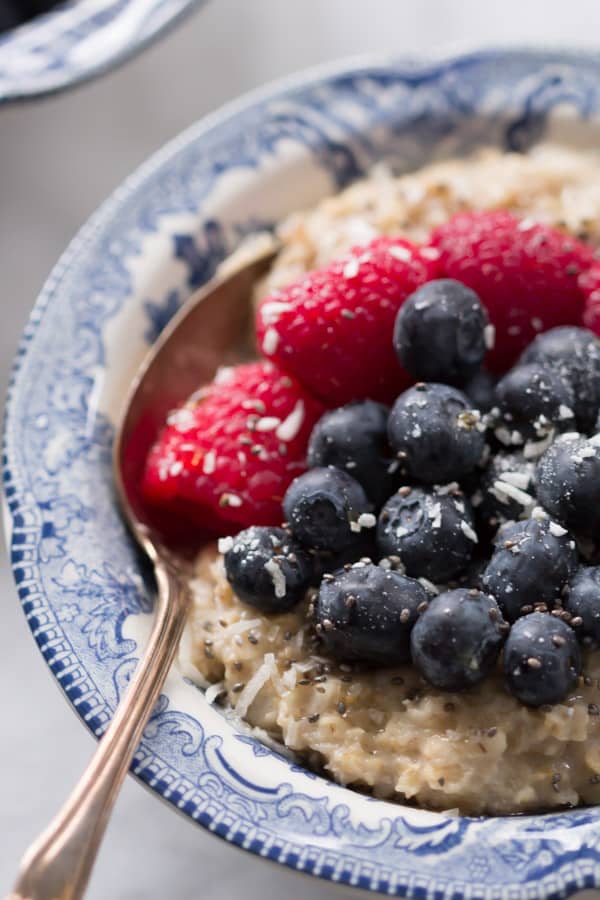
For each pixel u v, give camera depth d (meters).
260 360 0.38
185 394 0.37
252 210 0.40
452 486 0.33
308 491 0.33
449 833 0.31
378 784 0.32
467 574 0.33
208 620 0.34
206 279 0.39
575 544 0.32
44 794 0.38
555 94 0.40
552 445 0.33
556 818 0.31
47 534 0.34
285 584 0.33
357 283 0.34
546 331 0.36
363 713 0.33
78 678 0.32
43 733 0.39
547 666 0.31
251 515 0.35
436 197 0.39
